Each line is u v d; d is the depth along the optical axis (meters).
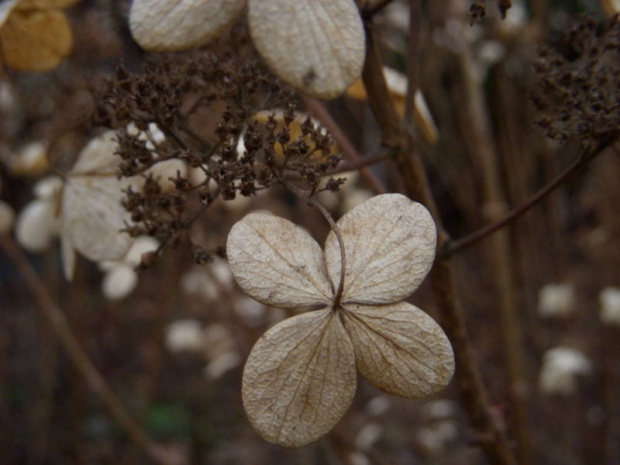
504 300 0.29
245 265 0.10
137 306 0.46
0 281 0.54
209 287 0.33
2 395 0.46
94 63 0.26
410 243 0.10
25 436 0.47
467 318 0.43
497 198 0.30
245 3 0.10
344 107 0.45
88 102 0.18
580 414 0.42
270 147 0.11
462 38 0.32
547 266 0.47
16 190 0.44
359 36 0.10
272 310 0.34
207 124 0.15
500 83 0.42
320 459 0.42
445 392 0.44
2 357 0.48
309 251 0.11
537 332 0.45
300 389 0.10
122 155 0.12
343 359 0.10
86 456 0.43
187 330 0.36
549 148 0.45
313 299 0.10
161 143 0.13
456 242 0.15
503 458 0.17
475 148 0.41
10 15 0.15
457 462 0.39
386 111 0.14
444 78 0.47
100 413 0.47
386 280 0.10
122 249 0.14
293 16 0.10
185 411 0.48
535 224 0.47
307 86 0.10
